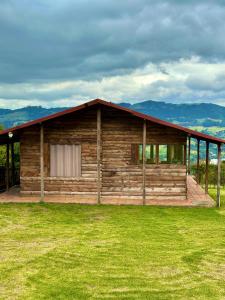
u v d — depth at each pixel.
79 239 13.02
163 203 19.12
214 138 18.48
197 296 8.66
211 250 12.02
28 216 16.47
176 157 20.12
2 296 8.51
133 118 20.14
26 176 20.52
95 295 8.62
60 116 19.84
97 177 20.17
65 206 18.39
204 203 18.92
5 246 12.15
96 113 20.08
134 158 20.25
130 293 8.76
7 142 22.22
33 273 9.88
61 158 20.31
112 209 17.92
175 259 11.12
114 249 11.95
